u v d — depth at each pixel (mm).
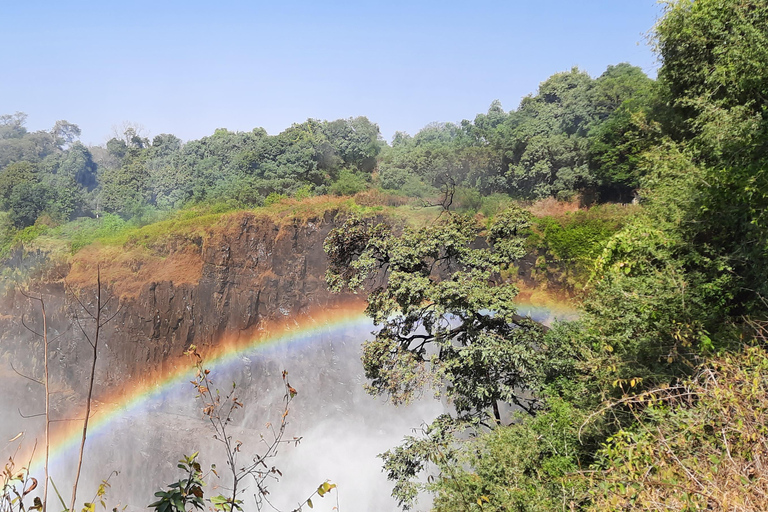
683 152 14664
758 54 12398
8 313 54906
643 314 11023
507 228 16672
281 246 49188
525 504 9555
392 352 16172
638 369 10586
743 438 6383
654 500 6176
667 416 8219
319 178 66500
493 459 11281
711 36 15000
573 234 29766
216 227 49906
